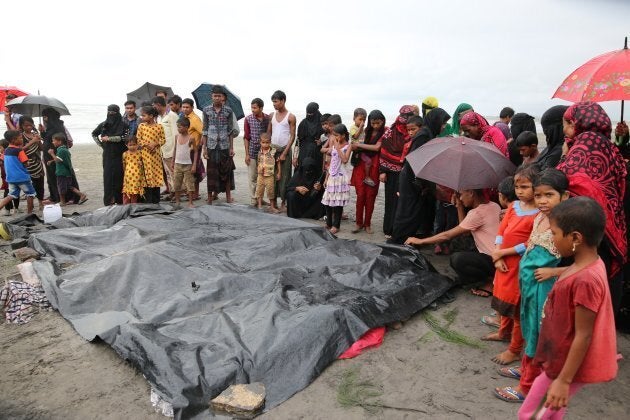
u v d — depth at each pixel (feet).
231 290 13.96
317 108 24.73
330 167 21.98
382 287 14.38
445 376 11.07
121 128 26.71
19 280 16.11
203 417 9.39
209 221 20.61
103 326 12.77
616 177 10.53
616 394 10.41
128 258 15.06
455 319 13.89
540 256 9.37
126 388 10.55
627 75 12.55
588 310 6.82
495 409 9.87
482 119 17.78
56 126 28.09
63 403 10.07
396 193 20.36
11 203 25.58
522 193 11.27
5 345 12.36
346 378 10.84
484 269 14.94
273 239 17.39
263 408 9.73
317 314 11.89
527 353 9.46
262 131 26.50
